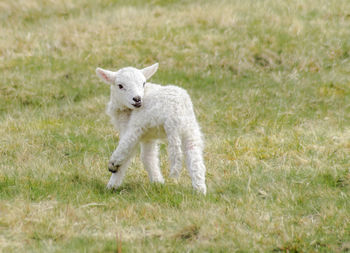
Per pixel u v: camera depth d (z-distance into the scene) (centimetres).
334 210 1370
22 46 3394
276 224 1306
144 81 1620
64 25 3672
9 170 1747
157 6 3962
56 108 2650
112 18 3703
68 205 1427
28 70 3095
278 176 1670
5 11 4150
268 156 1916
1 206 1399
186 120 1506
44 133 2225
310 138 2055
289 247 1202
